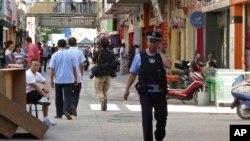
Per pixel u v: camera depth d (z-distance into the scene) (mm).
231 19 25797
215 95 21391
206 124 15922
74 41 17781
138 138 13414
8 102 13062
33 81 14844
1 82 13281
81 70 17750
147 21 49156
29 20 94000
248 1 24078
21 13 70438
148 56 11266
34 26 98125
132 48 43812
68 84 16828
